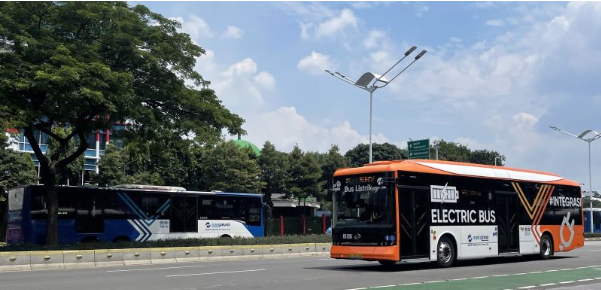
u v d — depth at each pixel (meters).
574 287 13.09
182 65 23.38
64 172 44.34
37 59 19.81
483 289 12.50
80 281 14.64
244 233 30.84
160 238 27.73
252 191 50.88
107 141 52.66
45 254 19.53
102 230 26.08
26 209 24.55
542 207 22.27
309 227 44.12
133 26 21.73
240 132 25.45
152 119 21.97
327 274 16.17
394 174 16.88
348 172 17.97
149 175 48.41
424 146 34.78
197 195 29.47
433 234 17.69
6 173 36.81
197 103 23.86
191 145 25.05
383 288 12.52
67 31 21.47
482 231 19.39
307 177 55.81
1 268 18.50
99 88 19.64
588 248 32.19
